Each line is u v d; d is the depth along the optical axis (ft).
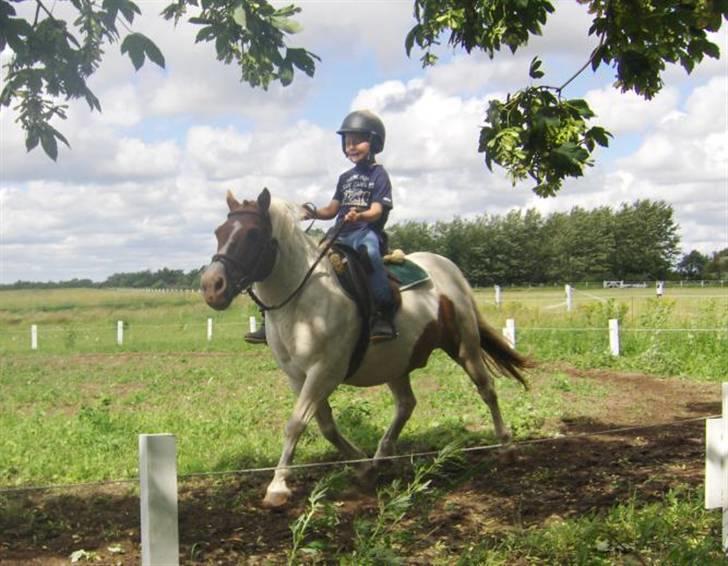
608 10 19.48
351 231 23.39
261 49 17.07
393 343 23.50
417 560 17.67
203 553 18.56
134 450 29.81
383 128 23.53
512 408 35.65
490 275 232.94
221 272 20.25
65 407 43.11
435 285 25.44
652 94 20.72
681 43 20.20
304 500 22.50
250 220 20.85
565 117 19.94
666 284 201.26
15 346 89.15
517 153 19.39
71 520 21.42
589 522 18.74
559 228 248.73
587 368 52.42
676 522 18.93
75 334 92.17
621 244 261.44
